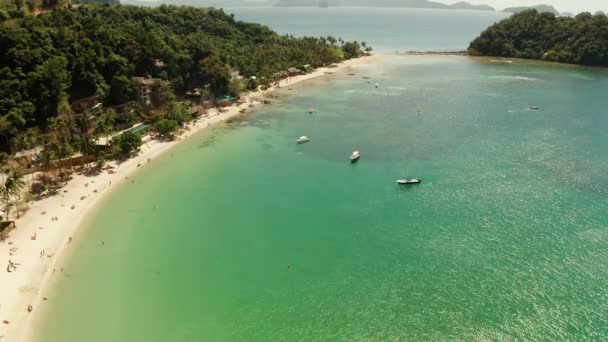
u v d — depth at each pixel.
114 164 127.94
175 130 152.50
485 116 177.38
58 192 109.94
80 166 123.56
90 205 104.94
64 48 154.12
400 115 180.25
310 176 122.81
